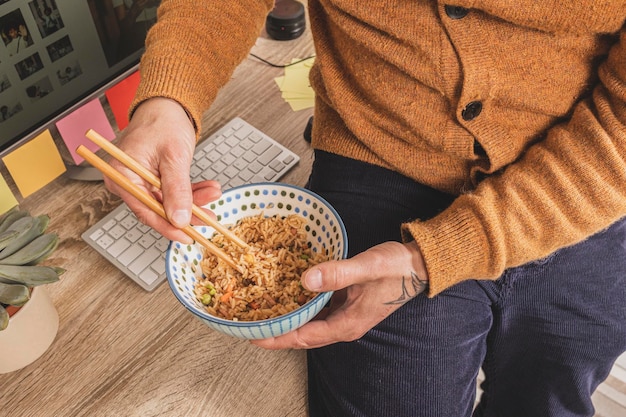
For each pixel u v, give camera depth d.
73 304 0.88
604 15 0.62
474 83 0.66
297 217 0.73
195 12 0.80
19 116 0.83
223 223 0.73
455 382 0.74
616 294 0.78
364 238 0.79
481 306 0.78
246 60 1.23
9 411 0.77
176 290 0.61
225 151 1.03
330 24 0.78
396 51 0.69
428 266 0.64
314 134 0.88
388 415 0.74
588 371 0.80
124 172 0.65
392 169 0.80
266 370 0.83
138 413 0.78
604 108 0.66
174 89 0.72
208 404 0.79
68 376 0.80
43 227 0.77
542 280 0.77
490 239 0.64
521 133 0.74
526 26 0.64
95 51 0.88
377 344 0.75
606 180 0.64
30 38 0.78
